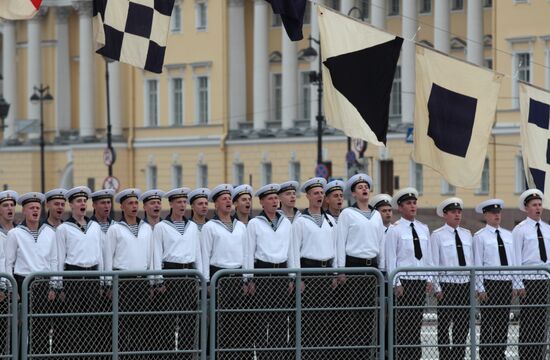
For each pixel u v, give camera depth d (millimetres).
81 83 154125
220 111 143875
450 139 41094
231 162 143125
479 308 38000
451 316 37781
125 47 38406
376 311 37250
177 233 38625
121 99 151875
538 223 41625
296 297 36781
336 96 39875
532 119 43000
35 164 156875
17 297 35219
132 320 35875
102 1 38281
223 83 143625
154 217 39406
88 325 35625
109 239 38156
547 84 117438
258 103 141500
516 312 38281
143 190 149875
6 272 37312
